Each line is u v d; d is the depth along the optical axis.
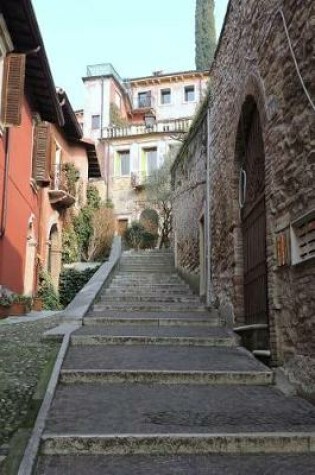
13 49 11.74
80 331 7.95
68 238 20.06
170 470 3.52
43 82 13.86
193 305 10.71
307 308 4.95
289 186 5.45
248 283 7.96
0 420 4.33
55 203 18.19
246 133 8.16
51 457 3.73
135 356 6.58
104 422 4.20
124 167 32.44
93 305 10.41
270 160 6.09
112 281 13.93
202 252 11.91
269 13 6.19
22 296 12.68
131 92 40.59
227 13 8.80
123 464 3.62
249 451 3.88
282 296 5.68
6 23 11.19
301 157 5.12
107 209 24.25
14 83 11.48
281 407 4.72
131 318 9.01
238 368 5.93
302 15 5.04
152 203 28.78
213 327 8.84
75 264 20.00
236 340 7.56
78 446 3.81
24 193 14.03
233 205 8.57
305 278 5.00
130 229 27.89
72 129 19.45
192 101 38.91
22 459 3.51
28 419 4.34
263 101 6.42
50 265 18.66
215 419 4.32
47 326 9.78
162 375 5.66
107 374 5.62
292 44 5.31
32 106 14.84
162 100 40.00
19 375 5.72
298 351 5.19
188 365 6.06
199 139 12.45
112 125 34.66
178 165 16.17
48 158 15.63
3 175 11.81
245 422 4.23
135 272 15.95
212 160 10.74
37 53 12.32
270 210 6.05
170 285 13.34
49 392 4.95
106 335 7.53
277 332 5.79
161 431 3.97
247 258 8.09
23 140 13.80
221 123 9.73
